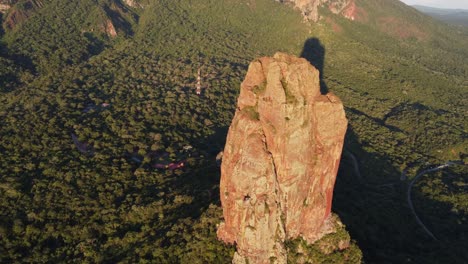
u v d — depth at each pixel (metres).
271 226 62.97
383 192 126.00
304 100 61.75
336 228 71.94
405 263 84.12
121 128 141.88
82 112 153.88
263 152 60.66
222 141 144.50
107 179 109.81
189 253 67.81
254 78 64.06
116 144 131.38
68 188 104.44
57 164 115.81
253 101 63.16
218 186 88.50
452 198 126.06
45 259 83.62
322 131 64.19
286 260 65.25
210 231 69.06
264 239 63.03
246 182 61.50
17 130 133.50
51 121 139.50
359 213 99.81
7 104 159.00
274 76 60.88
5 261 83.44
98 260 79.38
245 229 62.84
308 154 63.69
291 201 64.88
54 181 107.38
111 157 122.44
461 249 101.31
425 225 113.00
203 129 150.38
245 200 62.06
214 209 72.38
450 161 155.75
